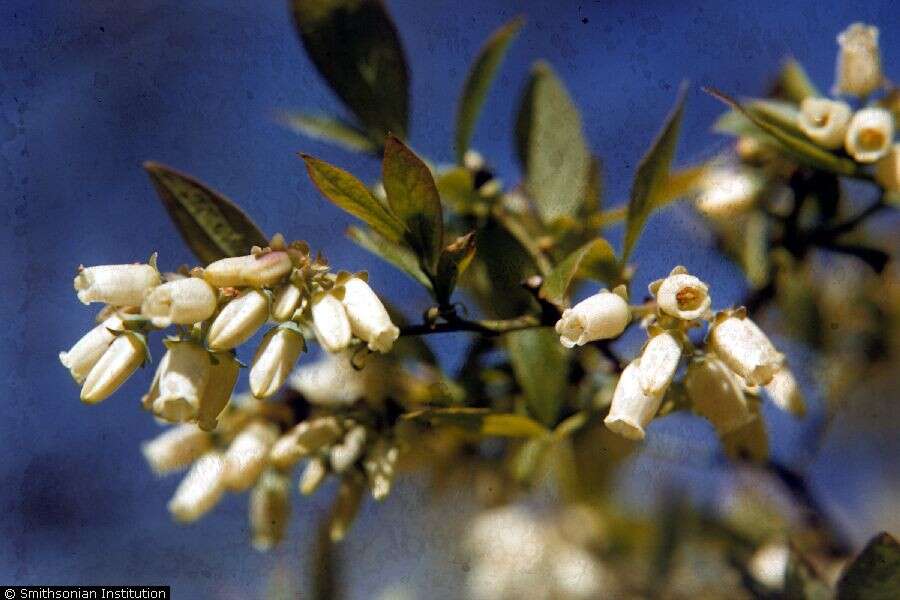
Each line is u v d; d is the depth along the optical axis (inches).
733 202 9.1
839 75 8.6
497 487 9.3
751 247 9.1
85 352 7.3
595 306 7.3
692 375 7.3
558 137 9.1
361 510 8.3
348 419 8.2
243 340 7.1
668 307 7.2
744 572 9.4
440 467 9.2
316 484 8.1
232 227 7.9
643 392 7.2
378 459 8.1
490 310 8.7
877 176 8.3
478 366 8.7
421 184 7.5
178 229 7.9
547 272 8.6
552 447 9.3
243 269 7.1
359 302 7.2
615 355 8.2
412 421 8.1
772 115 8.6
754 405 7.8
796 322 9.4
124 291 7.2
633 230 7.9
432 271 7.7
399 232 7.7
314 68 9.0
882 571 7.6
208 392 7.2
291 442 8.1
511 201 9.0
